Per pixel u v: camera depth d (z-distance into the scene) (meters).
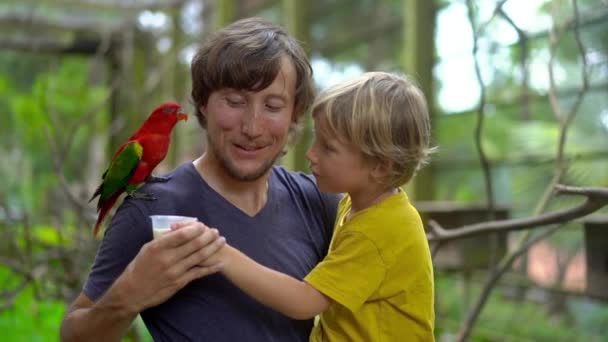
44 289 3.78
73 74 8.90
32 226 4.52
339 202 1.90
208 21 8.34
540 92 4.34
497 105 4.58
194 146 9.23
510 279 4.46
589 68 3.55
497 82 4.55
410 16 4.69
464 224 3.61
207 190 1.64
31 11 6.25
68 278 3.68
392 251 1.57
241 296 1.56
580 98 2.51
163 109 1.75
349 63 5.74
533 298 5.01
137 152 1.69
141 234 1.51
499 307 5.05
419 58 4.65
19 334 4.52
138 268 1.32
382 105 1.58
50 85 8.06
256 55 1.51
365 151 1.58
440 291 5.29
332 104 1.60
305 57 1.65
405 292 1.58
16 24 6.42
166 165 9.46
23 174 9.62
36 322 4.75
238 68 1.50
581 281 4.36
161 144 1.73
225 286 1.55
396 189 1.71
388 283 1.58
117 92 5.91
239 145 1.56
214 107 1.56
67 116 8.45
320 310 1.52
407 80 1.70
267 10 6.93
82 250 3.72
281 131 1.58
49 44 6.31
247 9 7.33
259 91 1.53
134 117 5.91
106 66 7.30
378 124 1.57
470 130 4.75
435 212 3.62
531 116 4.55
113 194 1.74
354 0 5.66
